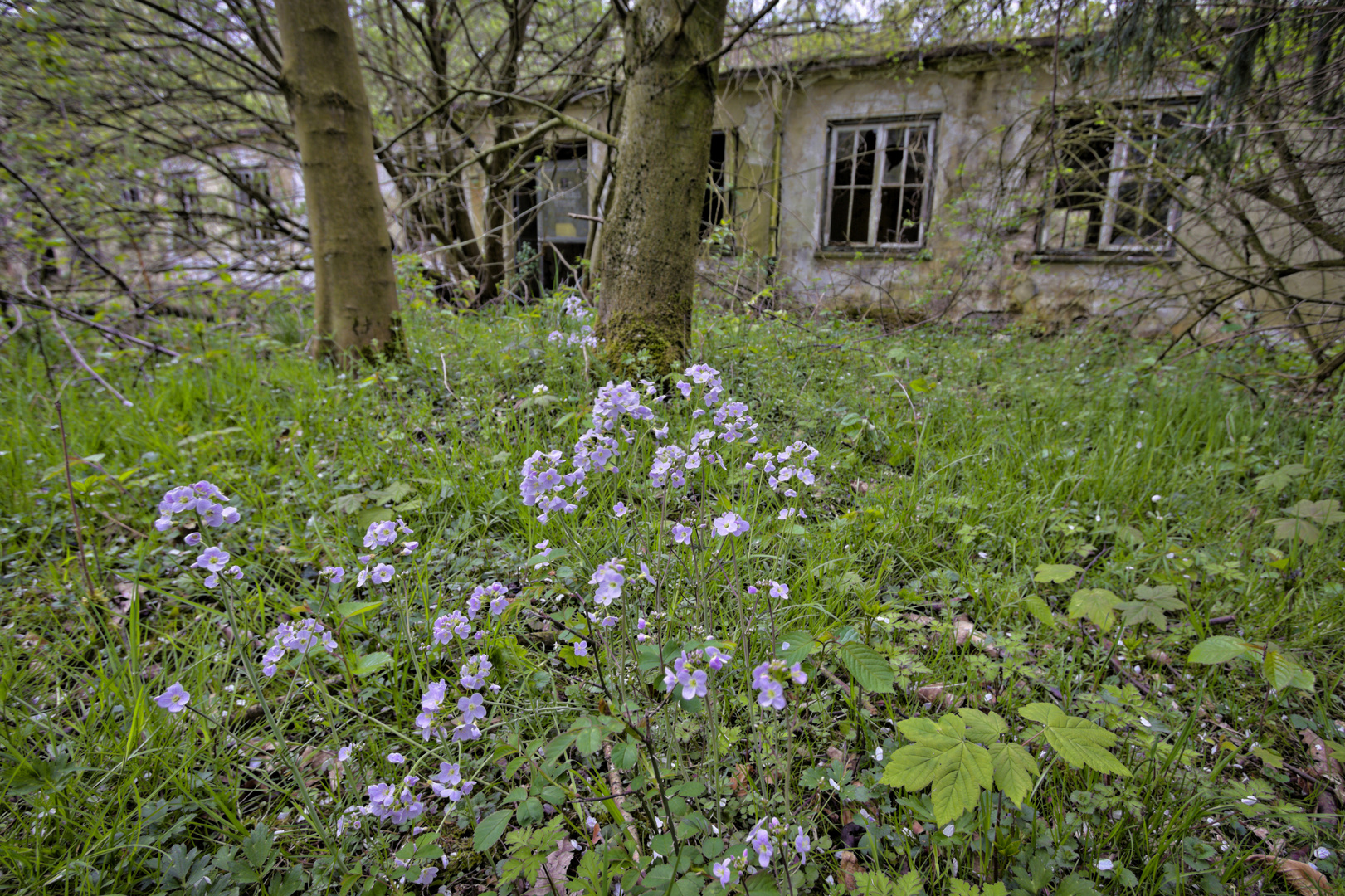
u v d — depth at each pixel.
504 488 2.85
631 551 2.11
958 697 1.88
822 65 8.85
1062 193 6.30
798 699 1.78
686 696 1.24
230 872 1.43
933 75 8.66
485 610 2.15
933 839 1.41
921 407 3.83
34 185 5.87
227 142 7.52
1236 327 5.82
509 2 7.95
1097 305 8.16
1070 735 1.33
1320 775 1.80
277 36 7.55
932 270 8.76
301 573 2.47
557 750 1.26
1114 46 4.93
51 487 2.87
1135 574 2.52
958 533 2.65
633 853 1.34
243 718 1.85
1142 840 1.53
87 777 1.62
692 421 3.00
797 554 2.46
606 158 7.18
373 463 3.12
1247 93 4.40
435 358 4.47
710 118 3.79
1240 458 3.41
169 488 2.91
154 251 7.80
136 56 6.84
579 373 3.87
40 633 2.17
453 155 9.09
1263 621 2.32
